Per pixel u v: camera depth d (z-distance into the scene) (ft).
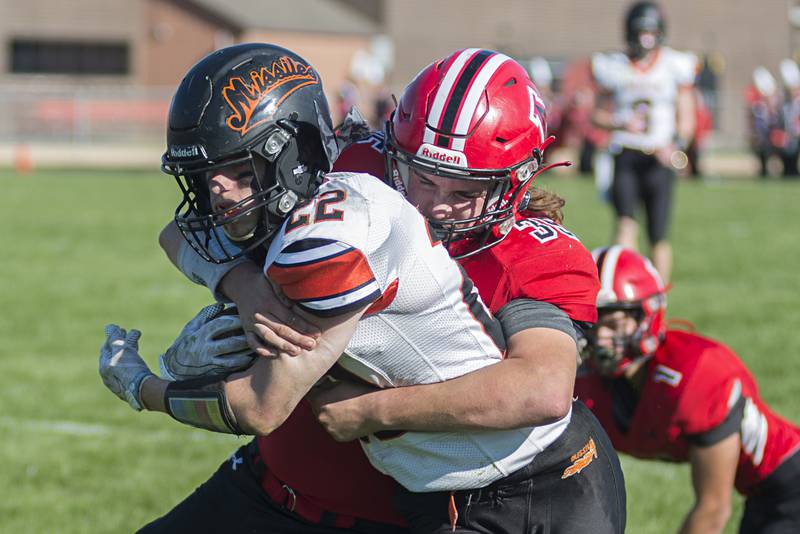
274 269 27.25
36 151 312.29
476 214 31.24
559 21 430.20
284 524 33.42
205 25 395.34
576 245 31.42
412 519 31.35
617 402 43.65
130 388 31.50
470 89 30.60
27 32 396.37
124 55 405.59
